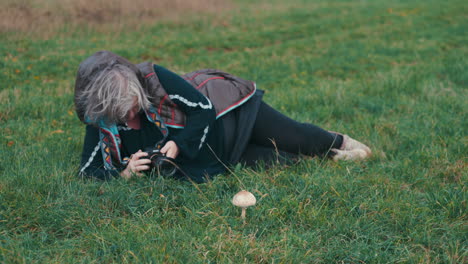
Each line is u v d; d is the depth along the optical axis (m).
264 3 17.50
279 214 2.83
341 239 2.61
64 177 3.29
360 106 5.48
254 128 3.57
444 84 6.32
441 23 13.29
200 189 3.17
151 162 3.18
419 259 2.39
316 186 3.14
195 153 3.21
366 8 16.59
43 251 2.44
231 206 2.91
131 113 2.88
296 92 6.09
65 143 4.08
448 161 3.62
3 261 2.29
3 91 5.82
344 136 3.91
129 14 12.13
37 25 10.16
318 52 9.73
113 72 2.72
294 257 2.41
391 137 4.37
